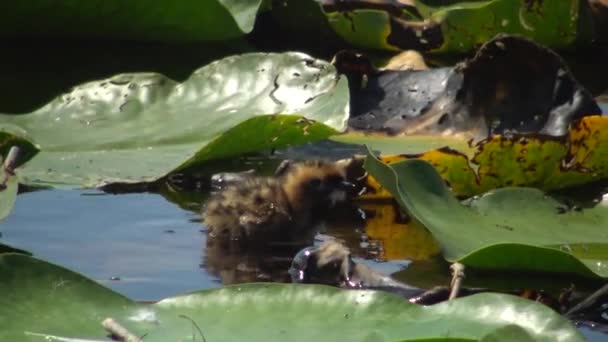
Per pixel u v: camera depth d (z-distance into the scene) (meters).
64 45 14.05
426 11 18.94
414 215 9.84
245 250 10.12
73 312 7.66
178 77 13.56
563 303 8.77
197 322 7.66
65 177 11.39
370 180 11.48
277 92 12.91
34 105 13.06
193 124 12.62
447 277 9.40
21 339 7.30
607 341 8.11
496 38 13.39
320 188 11.12
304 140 11.95
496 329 6.98
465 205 10.33
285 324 7.63
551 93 13.24
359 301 7.84
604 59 17.44
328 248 9.49
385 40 17.11
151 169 11.59
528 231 10.03
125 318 7.69
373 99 14.08
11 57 13.78
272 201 10.76
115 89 13.25
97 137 12.39
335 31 17.00
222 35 14.24
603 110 14.79
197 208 11.02
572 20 17.19
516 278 9.28
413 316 7.69
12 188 10.20
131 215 10.70
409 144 13.03
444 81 13.98
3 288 7.74
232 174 11.81
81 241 9.98
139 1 13.88
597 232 10.13
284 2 16.83
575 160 11.27
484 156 11.21
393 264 9.74
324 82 12.88
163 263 9.59
